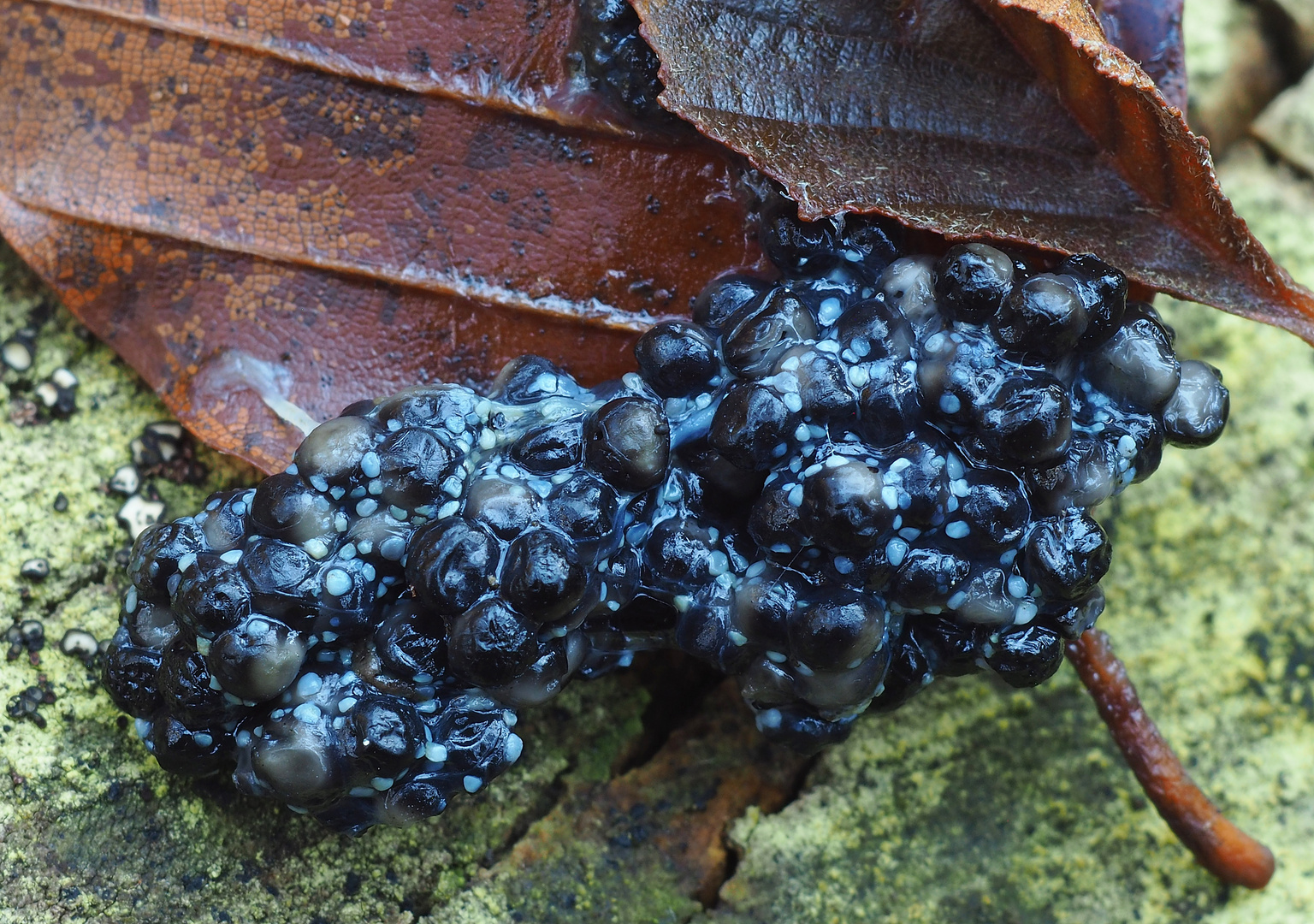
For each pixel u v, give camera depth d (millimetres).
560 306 105
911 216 102
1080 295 101
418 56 104
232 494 103
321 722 101
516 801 108
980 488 101
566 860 107
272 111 105
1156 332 103
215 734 103
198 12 105
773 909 108
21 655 107
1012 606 102
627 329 105
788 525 101
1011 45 103
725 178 104
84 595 108
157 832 106
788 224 103
